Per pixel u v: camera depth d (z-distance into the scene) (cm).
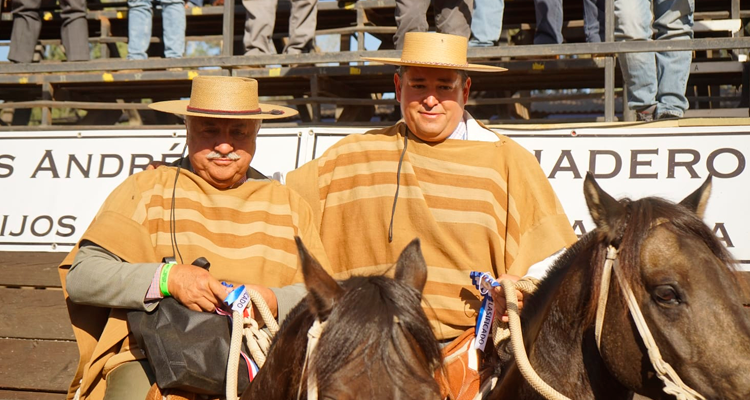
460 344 289
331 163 342
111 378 264
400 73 329
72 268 270
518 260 303
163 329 251
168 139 477
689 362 194
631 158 423
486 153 321
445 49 311
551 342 226
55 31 739
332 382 171
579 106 939
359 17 604
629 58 468
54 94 622
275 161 459
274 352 212
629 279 201
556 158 430
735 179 408
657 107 473
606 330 209
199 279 254
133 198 289
